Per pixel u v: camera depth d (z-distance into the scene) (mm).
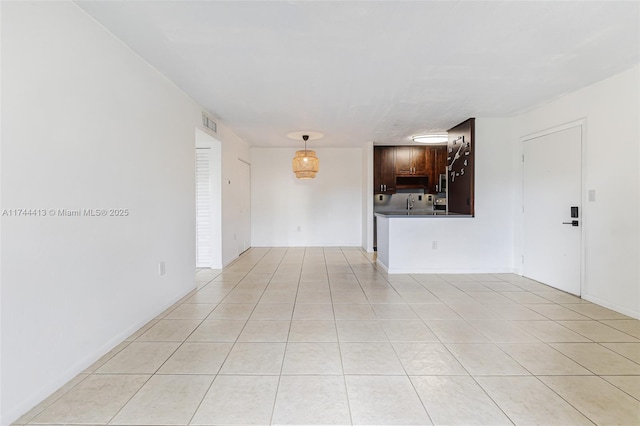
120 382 2053
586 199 3633
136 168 2818
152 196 3090
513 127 4898
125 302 2674
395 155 7582
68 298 2062
